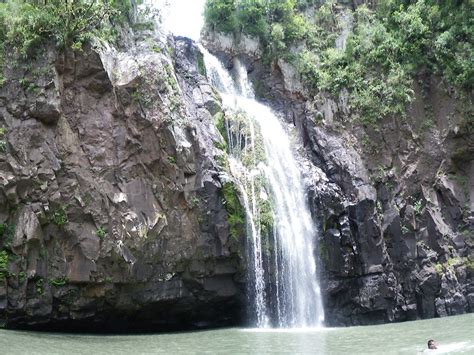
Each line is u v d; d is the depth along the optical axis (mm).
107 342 19266
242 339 20734
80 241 21109
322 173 30547
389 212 30469
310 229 27906
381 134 32094
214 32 36156
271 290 25453
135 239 21906
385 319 28406
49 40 22125
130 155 22766
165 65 24953
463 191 31859
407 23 33500
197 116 26438
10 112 21266
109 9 23641
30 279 20219
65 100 22203
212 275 24062
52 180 21031
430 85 32875
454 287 29594
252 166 27438
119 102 23031
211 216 23875
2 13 22312
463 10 32688
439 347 17547
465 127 31781
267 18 36125
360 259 28703
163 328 24578
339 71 33750
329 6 37031
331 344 19406
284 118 33406
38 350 16344
